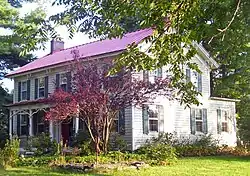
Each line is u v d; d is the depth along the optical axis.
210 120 25.95
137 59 5.83
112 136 20.83
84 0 6.95
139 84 16.92
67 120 23.08
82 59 17.69
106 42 26.05
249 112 29.25
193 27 5.99
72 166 14.98
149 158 17.70
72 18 7.36
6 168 15.63
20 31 7.00
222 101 27.09
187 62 7.15
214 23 7.60
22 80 29.41
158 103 22.53
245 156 21.70
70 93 16.58
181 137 23.62
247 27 11.25
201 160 18.84
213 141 25.00
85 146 17.92
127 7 5.73
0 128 32.25
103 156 16.75
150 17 5.47
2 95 35.00
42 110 25.19
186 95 7.43
